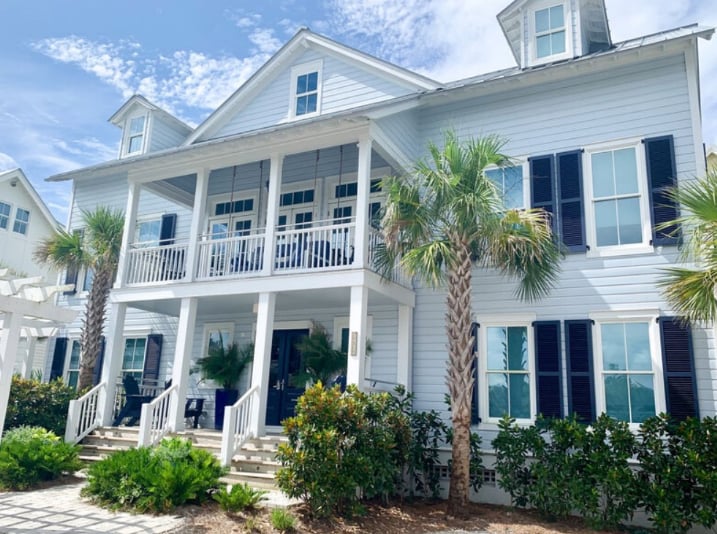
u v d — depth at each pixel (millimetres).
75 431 10820
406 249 8961
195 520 6660
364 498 8477
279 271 10109
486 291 10547
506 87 11062
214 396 13203
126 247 12148
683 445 7633
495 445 8867
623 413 9094
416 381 10906
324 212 12812
